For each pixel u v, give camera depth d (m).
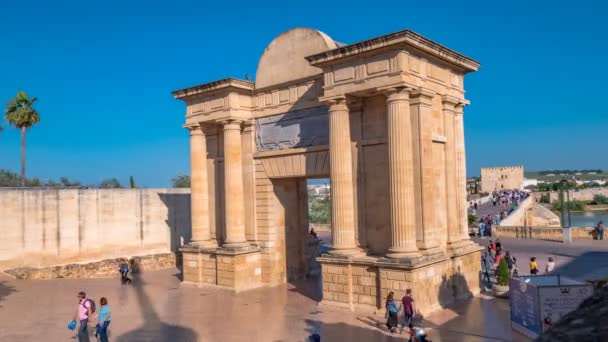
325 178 31.86
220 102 33.16
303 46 30.64
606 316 4.64
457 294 26.70
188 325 23.67
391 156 24.28
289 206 34.53
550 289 19.31
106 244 41.59
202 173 34.84
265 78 32.59
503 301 26.58
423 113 25.14
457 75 28.89
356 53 24.92
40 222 38.41
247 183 33.50
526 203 87.25
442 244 26.86
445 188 27.67
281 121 31.94
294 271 34.81
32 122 56.03
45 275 36.94
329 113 26.81
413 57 24.84
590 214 140.38
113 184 83.25
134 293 31.88
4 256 36.88
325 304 26.48
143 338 21.55
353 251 26.11
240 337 21.53
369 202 26.44
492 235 56.50
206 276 33.62
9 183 71.81
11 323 24.41
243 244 32.59
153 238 44.50
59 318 25.41
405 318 22.11
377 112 26.23
